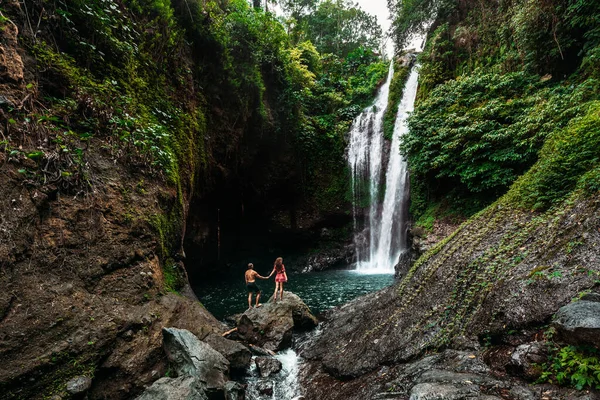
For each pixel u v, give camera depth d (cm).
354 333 612
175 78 920
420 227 1184
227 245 1672
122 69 707
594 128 582
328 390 468
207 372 461
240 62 1262
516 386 302
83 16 619
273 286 1352
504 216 676
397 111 1795
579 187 527
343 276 1524
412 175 1436
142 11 806
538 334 354
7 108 434
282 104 1595
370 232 1794
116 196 573
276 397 502
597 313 289
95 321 448
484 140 970
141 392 446
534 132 852
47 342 390
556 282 389
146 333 501
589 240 416
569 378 280
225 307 1050
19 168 430
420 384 331
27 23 527
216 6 1170
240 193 1577
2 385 340
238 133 1312
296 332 771
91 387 418
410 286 653
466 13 1496
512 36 1123
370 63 2741
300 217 1850
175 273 720
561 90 889
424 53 1598
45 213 450
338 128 1942
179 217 788
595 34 802
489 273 503
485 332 405
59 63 554
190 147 933
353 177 1889
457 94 1162
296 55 1945
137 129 655
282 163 1722
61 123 522
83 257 481
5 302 372
